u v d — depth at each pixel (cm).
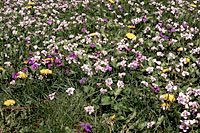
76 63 354
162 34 451
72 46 404
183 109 273
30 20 509
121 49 388
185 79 329
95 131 259
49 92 310
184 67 352
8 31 467
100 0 618
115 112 288
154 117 267
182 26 465
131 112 280
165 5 623
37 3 616
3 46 415
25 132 260
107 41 423
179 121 258
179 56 384
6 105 279
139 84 320
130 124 264
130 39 428
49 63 354
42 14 549
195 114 264
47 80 325
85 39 427
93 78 323
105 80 312
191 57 366
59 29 466
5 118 275
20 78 324
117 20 503
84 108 284
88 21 509
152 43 405
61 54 386
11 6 606
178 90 302
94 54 385
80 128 266
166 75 322
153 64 353
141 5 614
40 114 282
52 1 623
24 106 289
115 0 619
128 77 323
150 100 282
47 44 422
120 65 346
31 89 308
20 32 466
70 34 454
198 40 419
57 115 278
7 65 351
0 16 550
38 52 375
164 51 394
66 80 329
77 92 306
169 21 504
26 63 362
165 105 271
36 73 339
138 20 482
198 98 283
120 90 295
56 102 292
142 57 359
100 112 287
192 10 609
